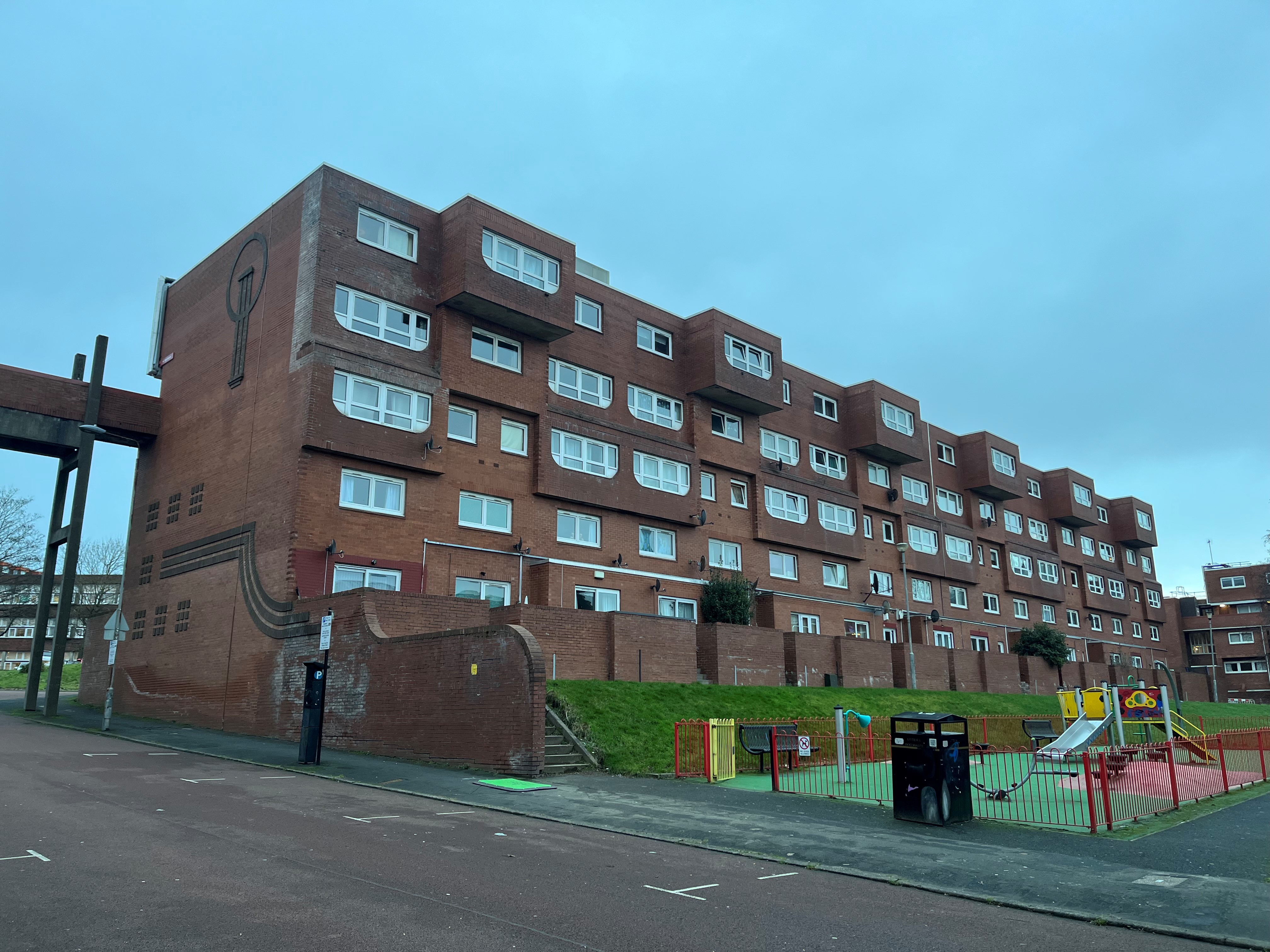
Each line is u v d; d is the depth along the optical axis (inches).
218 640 953.5
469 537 1010.7
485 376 1054.4
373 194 995.3
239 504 966.4
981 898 335.0
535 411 1098.1
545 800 529.3
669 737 742.5
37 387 1079.6
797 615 1430.9
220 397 1051.3
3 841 360.5
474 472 1030.4
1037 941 282.5
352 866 337.4
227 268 1096.8
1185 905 323.9
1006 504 2084.2
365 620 762.8
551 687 775.1
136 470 1216.2
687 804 530.0
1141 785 612.7
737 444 1389.0
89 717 1047.0
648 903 308.5
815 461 1560.0
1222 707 2027.6
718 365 1302.9
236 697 903.7
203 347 1112.2
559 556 1103.6
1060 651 1739.7
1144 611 2652.6
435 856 363.9
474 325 1057.5
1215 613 3186.5
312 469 887.7
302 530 870.4
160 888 295.3
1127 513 2598.4
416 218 1034.1
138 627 1125.7
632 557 1189.7
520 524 1067.3
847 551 1545.3
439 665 692.7
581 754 677.9
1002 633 1935.3
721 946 263.3
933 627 1736.0
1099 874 370.9
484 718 649.0
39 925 251.9
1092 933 293.0
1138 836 461.4
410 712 707.4
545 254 1096.8
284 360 940.6
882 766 748.6
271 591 882.1
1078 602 2305.6
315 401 889.5
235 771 613.6
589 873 349.4
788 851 411.5
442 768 650.8
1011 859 398.0
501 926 272.1
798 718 918.4
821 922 294.7
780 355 1419.8
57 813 422.9
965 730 515.2
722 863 385.4
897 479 1731.1
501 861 361.7
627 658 919.7
